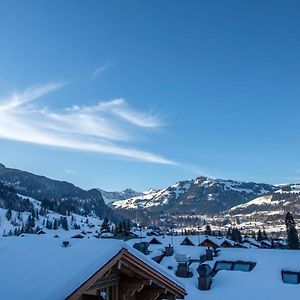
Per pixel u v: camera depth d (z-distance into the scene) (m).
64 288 7.28
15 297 7.17
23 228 155.88
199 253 38.59
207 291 25.72
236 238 98.25
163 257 38.03
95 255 8.40
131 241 50.59
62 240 9.93
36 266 8.34
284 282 26.48
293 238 88.44
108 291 9.58
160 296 11.38
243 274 27.61
